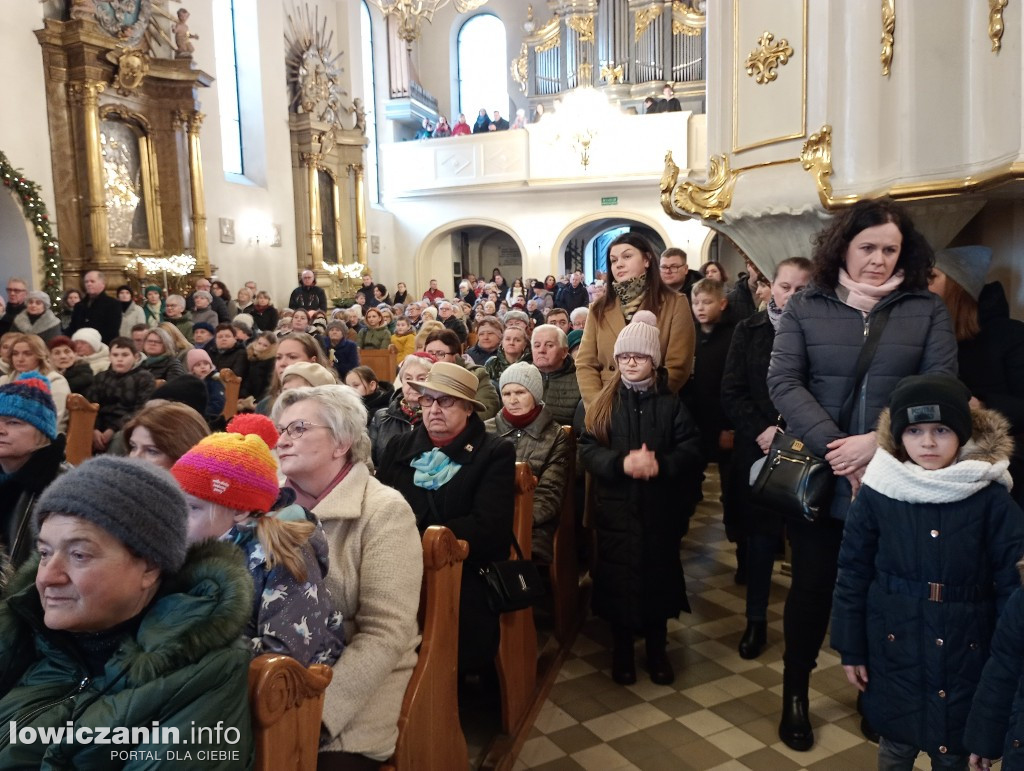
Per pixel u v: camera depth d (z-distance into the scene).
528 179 15.48
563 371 3.71
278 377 3.48
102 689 1.12
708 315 3.50
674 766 2.26
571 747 2.37
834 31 2.79
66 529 1.09
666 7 16.16
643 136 14.59
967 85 2.39
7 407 2.08
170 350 5.23
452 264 17.77
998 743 1.45
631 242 3.07
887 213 2.01
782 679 2.77
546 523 3.01
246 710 1.17
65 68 8.77
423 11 12.91
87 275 7.84
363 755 1.60
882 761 1.86
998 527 1.64
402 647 1.69
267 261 12.89
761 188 3.12
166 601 1.17
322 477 1.81
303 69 13.65
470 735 2.44
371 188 16.66
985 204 2.74
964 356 2.28
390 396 4.00
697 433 2.73
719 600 3.49
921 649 1.69
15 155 8.29
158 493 1.15
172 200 10.38
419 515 2.42
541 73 17.53
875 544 1.79
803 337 2.15
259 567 1.48
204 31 11.30
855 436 1.98
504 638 2.33
